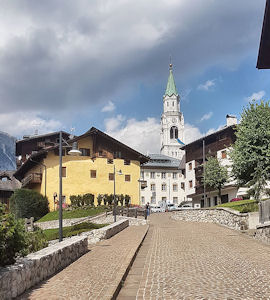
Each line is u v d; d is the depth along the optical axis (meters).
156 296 8.01
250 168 36.28
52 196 53.81
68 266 11.81
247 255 14.02
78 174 55.38
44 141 70.50
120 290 8.95
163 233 25.17
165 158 102.44
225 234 22.92
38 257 9.49
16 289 7.80
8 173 73.25
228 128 60.22
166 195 98.69
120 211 37.59
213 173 57.84
